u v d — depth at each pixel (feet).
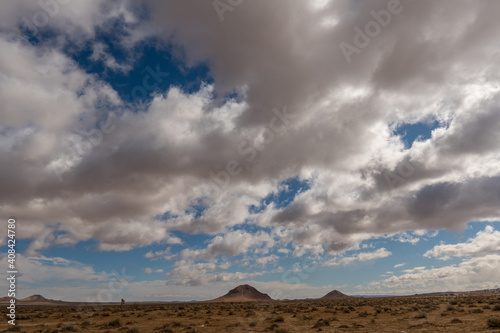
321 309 153.69
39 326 98.27
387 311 124.98
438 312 107.45
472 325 71.92
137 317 131.64
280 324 89.81
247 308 187.11
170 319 119.44
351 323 89.04
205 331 80.69
